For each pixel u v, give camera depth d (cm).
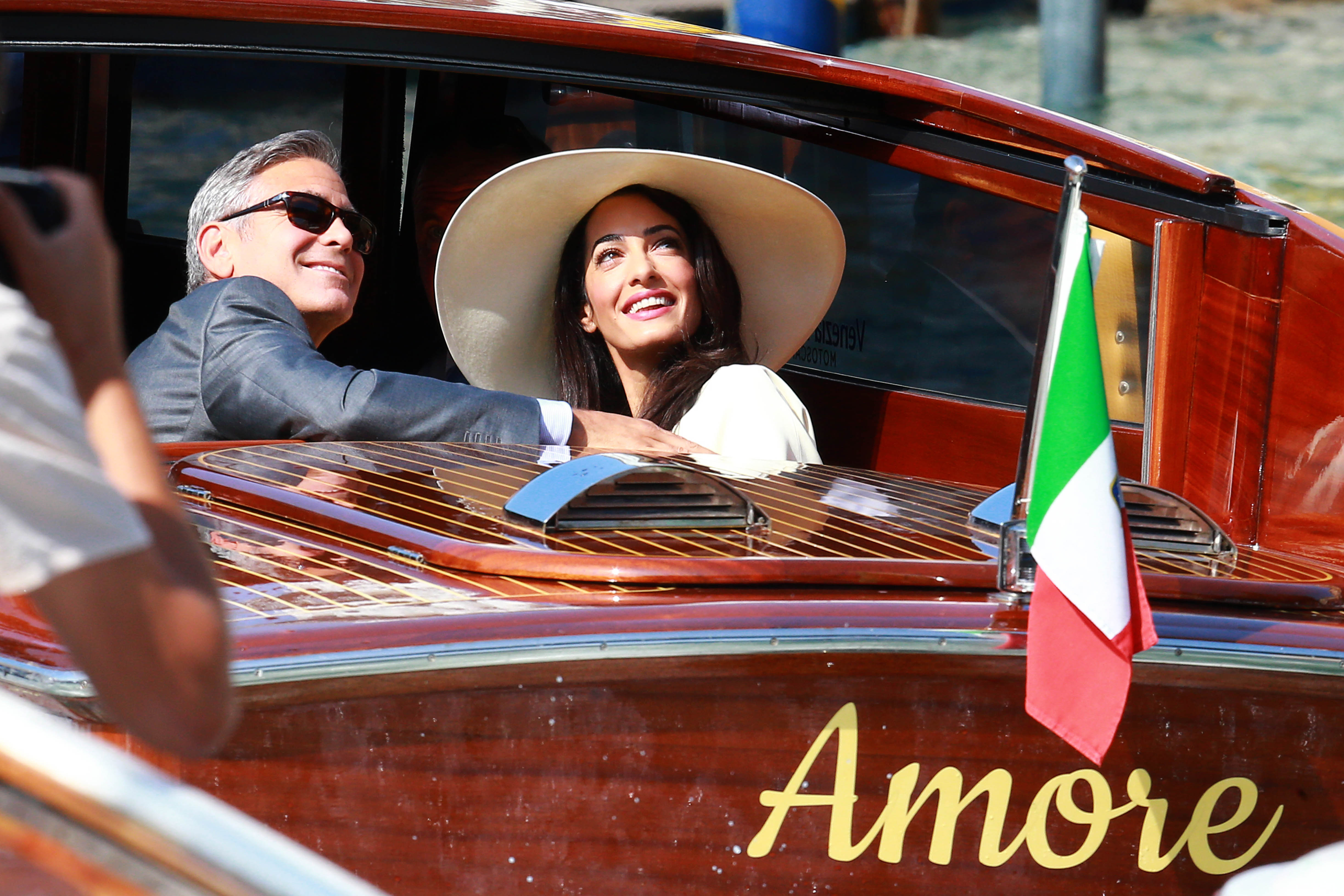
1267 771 636
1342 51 4538
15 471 314
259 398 871
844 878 591
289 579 597
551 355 1160
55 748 290
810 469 848
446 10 928
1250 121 3862
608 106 1166
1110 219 955
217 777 511
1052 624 576
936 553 666
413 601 571
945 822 598
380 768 529
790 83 994
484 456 792
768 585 611
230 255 1016
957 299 1062
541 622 550
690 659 555
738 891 578
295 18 898
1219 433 924
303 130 1120
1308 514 904
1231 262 915
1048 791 607
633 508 666
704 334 1091
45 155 1040
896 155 1034
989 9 5216
